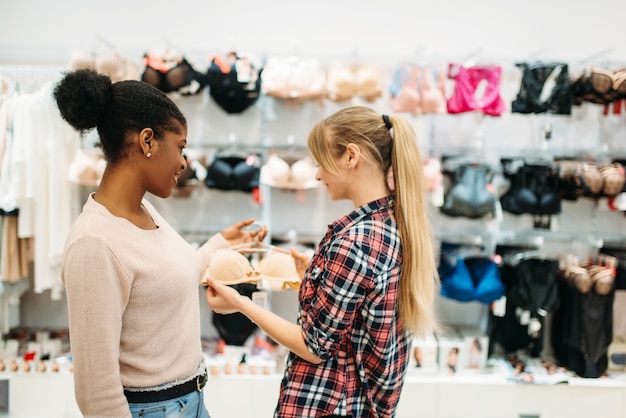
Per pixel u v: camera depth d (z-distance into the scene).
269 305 3.40
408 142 1.17
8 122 2.77
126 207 1.16
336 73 3.03
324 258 1.16
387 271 1.11
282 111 3.38
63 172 2.91
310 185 3.08
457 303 3.45
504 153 3.41
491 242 3.43
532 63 3.03
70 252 1.02
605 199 3.19
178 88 2.93
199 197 3.40
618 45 3.34
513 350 3.22
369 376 1.19
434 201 3.10
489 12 3.33
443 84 3.05
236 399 2.85
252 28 3.32
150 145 1.11
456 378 2.96
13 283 3.00
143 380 1.16
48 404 2.83
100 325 1.01
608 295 2.93
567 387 2.88
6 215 2.80
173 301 1.19
